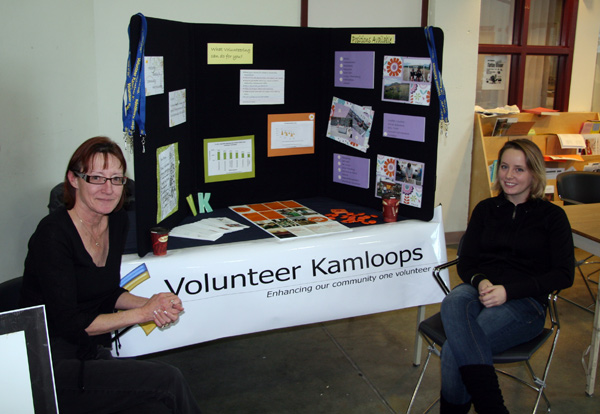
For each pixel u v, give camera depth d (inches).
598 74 194.1
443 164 170.4
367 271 88.9
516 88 184.2
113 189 63.1
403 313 131.2
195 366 106.3
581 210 116.9
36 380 41.7
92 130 125.5
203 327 80.0
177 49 85.0
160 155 80.7
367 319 127.9
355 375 103.3
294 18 144.3
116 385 60.6
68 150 114.2
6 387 40.8
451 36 160.2
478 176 171.5
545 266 82.6
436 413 91.0
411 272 92.5
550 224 82.0
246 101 98.3
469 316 78.5
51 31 105.3
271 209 101.9
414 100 90.3
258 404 93.4
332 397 95.7
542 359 110.4
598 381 101.7
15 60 93.8
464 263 87.8
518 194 84.5
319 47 103.3
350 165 104.7
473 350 74.3
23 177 97.8
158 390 61.3
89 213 64.9
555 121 182.7
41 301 63.3
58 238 61.5
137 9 126.7
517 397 97.2
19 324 40.8
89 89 122.9
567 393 98.3
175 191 88.7
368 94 98.2
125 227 72.1
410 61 89.6
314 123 107.3
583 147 179.3
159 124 79.4
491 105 185.3
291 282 83.9
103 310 70.2
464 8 159.5
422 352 112.5
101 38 125.1
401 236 91.0
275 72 99.5
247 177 102.8
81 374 60.3
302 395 96.3
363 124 100.0
